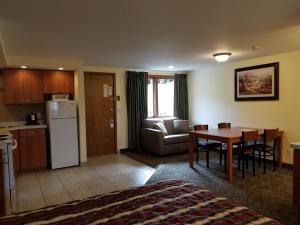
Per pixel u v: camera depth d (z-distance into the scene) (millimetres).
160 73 6805
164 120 6473
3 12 2277
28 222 1346
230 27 2881
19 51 3904
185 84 7043
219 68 5965
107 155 5949
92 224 1313
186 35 3184
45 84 4930
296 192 2510
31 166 4660
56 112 4762
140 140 6375
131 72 6199
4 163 2748
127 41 3438
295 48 4074
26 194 3500
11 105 4934
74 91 5223
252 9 2320
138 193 1773
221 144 4844
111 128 6129
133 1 2094
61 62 4770
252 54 4598
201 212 1436
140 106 6359
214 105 6184
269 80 4770
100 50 3992
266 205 2943
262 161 4949
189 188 1867
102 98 5973
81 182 3990
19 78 4684
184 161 5223
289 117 4473
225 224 1290
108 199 1675
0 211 2607
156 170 4562
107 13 2365
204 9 2305
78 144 5086
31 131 4648
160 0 2086
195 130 4941
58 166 4809
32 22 2564
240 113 5465
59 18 2471
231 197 3197
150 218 1371
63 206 1578
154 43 3582
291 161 4461
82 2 2092
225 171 4398
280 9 2332
